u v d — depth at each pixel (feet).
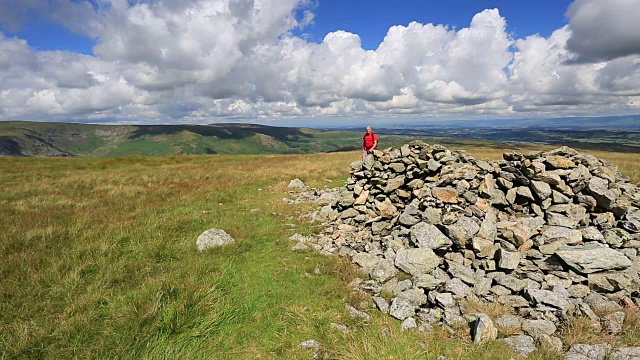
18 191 61.72
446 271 26.30
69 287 22.66
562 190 30.96
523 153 34.22
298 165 106.52
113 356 16.70
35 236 32.50
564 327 18.98
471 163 36.55
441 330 19.29
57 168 123.24
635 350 16.61
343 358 16.83
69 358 16.47
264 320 20.26
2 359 16.02
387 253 29.50
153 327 18.54
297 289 23.99
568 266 24.44
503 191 33.63
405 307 21.01
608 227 29.04
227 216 43.78
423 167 36.91
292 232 37.14
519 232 27.30
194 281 23.49
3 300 20.93
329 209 43.45
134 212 44.39
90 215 42.09
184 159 172.14
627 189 33.53
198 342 18.08
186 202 51.65
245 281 25.18
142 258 28.19
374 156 42.29
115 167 131.13
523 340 17.95
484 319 18.53
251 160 148.15
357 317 20.63
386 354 16.83
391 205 36.88
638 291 22.21
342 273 26.68
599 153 156.35
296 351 17.46
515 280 23.67
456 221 29.12
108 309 20.51
